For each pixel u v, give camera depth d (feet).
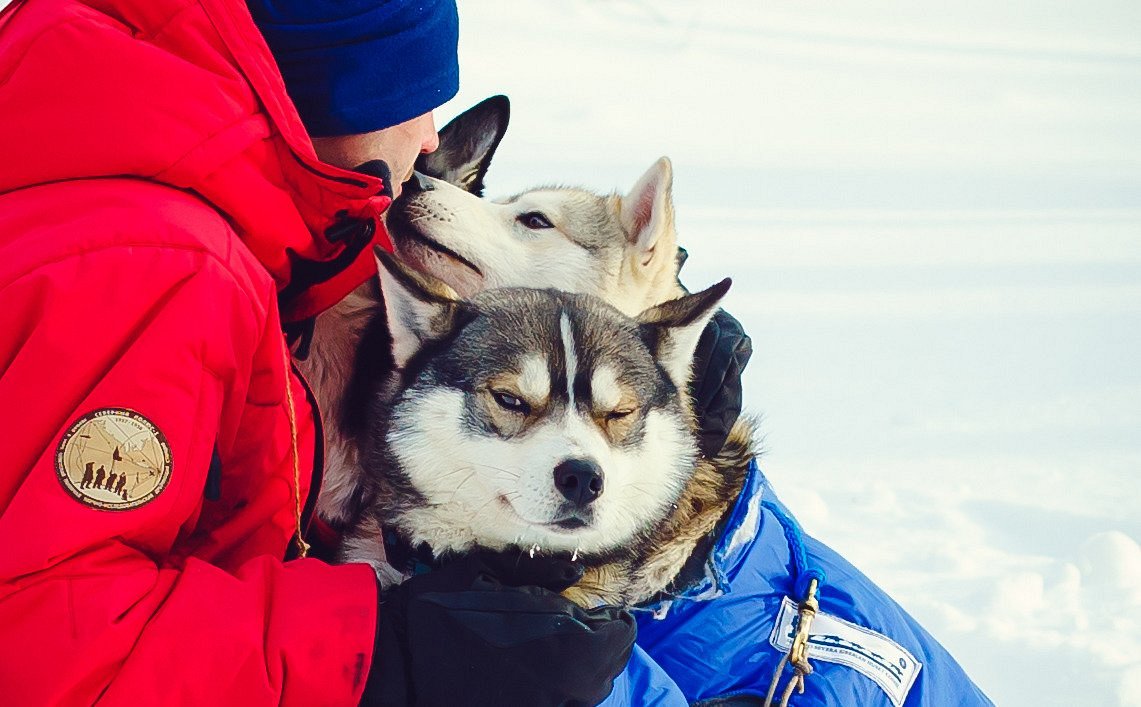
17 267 4.70
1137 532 12.59
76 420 4.67
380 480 6.41
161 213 4.92
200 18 5.15
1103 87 40.68
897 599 11.28
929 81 39.37
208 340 4.89
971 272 22.49
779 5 47.93
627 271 8.13
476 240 7.64
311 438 5.89
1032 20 51.06
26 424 4.64
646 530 6.44
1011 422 15.74
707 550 6.67
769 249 22.52
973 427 15.52
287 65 5.80
